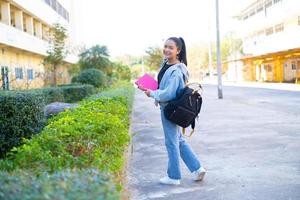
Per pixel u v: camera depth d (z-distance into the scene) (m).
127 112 11.75
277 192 5.41
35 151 4.77
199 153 8.09
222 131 11.02
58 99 17.42
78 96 20.20
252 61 55.94
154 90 5.73
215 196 5.30
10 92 7.56
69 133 5.54
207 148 8.60
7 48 27.16
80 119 6.63
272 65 49.66
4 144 6.71
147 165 7.15
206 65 85.19
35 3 34.00
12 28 25.61
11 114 6.80
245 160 7.33
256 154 7.82
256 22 50.50
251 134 10.30
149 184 5.93
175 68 5.60
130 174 6.49
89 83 28.77
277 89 32.72
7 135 6.77
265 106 18.45
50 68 31.75
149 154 8.15
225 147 8.65
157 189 5.67
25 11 32.09
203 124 12.65
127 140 6.88
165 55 5.76
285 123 12.28
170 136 5.72
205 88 39.31
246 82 52.44
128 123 10.46
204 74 81.19
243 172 6.47
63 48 30.31
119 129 6.75
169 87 5.51
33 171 4.20
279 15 42.44
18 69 29.81
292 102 20.19
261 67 54.41
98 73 29.30
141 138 10.24
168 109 5.52
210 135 10.37
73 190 2.71
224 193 5.41
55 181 2.98
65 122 6.40
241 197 5.23
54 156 4.86
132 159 7.63
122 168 6.06
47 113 11.08
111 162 5.21
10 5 29.28
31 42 30.30
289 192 5.40
